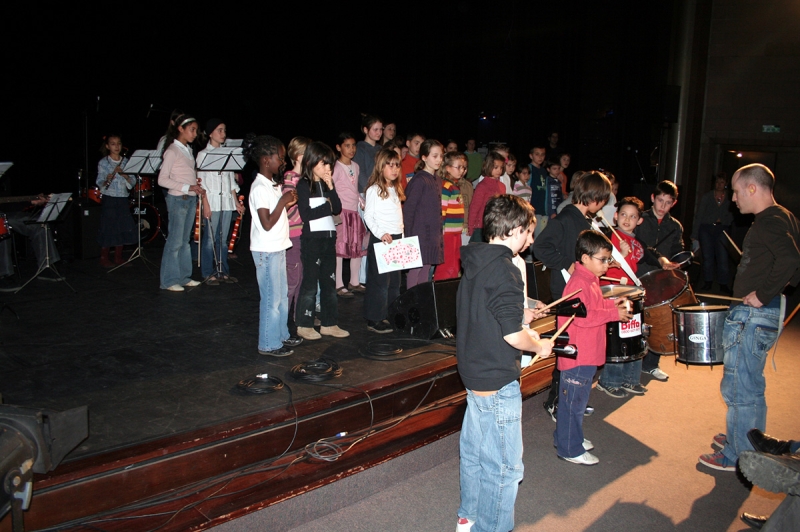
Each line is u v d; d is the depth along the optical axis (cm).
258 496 284
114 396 320
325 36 1173
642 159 1015
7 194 711
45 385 329
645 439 395
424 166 479
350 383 354
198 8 1019
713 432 406
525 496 327
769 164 1047
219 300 512
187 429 287
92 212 661
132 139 1004
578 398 350
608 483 342
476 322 253
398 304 449
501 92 1233
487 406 257
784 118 1019
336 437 335
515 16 1179
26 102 905
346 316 492
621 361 377
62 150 948
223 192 579
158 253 716
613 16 1038
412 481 344
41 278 562
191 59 1038
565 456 361
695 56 1014
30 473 190
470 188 635
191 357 381
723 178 754
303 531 293
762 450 294
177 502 272
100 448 265
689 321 372
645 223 486
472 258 257
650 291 416
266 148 372
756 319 331
